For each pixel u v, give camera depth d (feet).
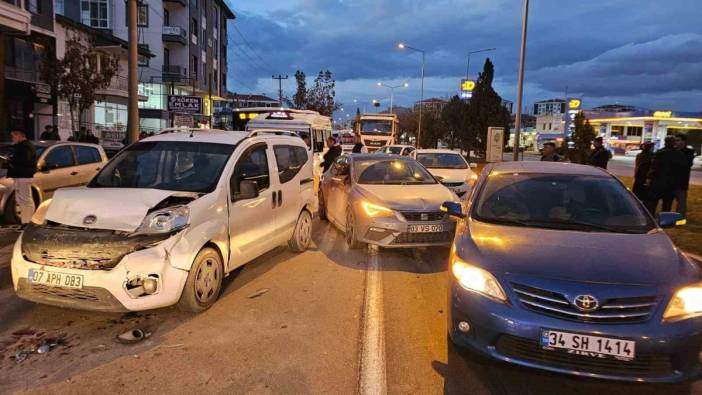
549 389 11.43
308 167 24.48
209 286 15.74
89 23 130.52
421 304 16.78
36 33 77.46
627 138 227.81
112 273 13.35
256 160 19.57
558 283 10.63
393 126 98.22
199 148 18.26
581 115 147.84
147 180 17.16
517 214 14.62
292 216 22.26
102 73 76.54
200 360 12.25
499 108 135.33
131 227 13.93
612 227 13.71
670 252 12.01
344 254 23.58
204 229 15.24
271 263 21.67
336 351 12.98
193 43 166.71
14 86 73.56
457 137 145.48
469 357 11.41
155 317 14.96
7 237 25.09
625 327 10.10
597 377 10.13
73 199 14.92
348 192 25.54
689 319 10.22
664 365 10.15
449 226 22.35
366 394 10.93
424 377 11.78
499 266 11.35
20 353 12.41
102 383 11.07
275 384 11.22
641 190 35.45
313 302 16.67
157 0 146.20
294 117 54.39
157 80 145.59
